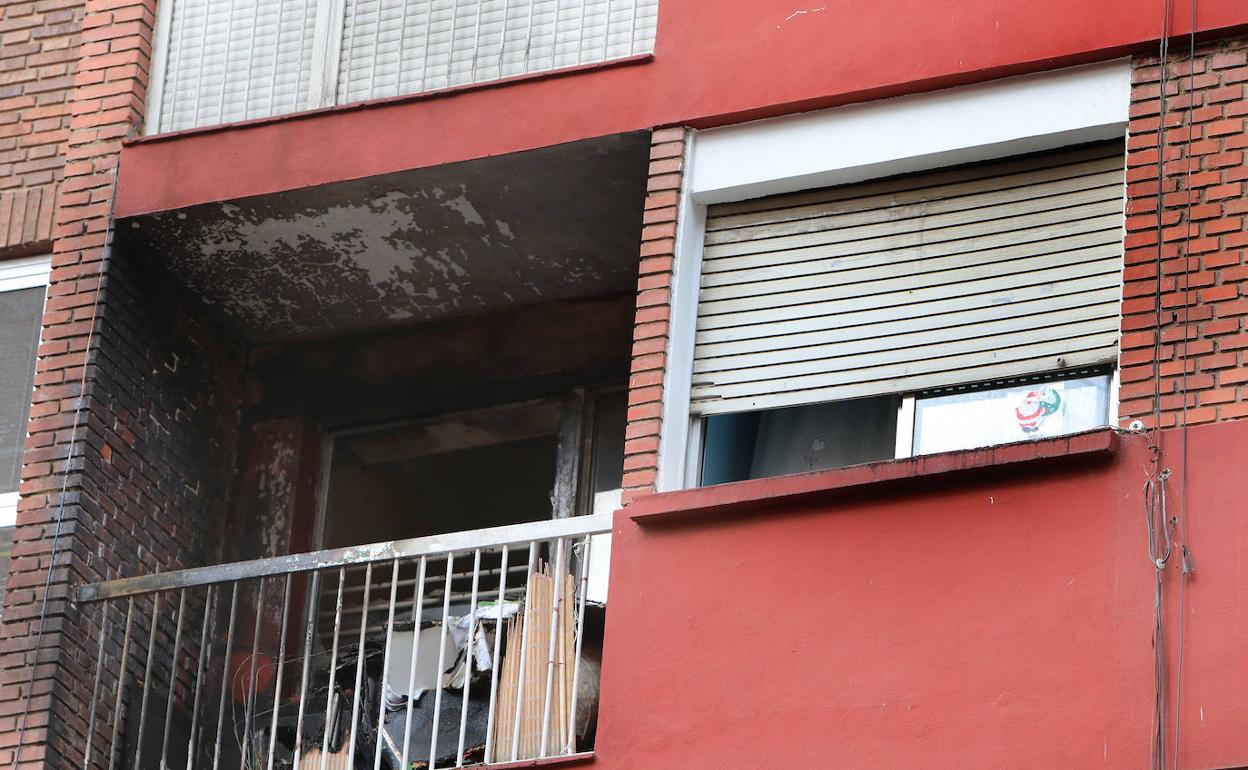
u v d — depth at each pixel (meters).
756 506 16.08
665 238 17.42
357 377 20.86
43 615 18.02
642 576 16.27
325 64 19.19
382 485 20.64
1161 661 14.44
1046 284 16.62
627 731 15.81
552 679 16.55
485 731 17.34
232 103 19.47
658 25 18.09
